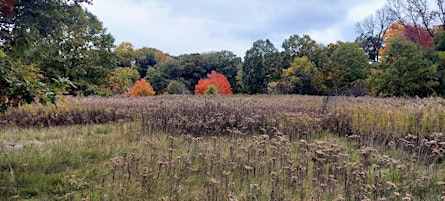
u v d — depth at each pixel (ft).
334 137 20.16
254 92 125.70
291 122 21.43
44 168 12.90
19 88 9.91
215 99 37.27
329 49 109.91
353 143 18.16
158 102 34.76
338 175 12.00
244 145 16.80
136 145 16.81
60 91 11.34
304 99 44.06
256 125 21.95
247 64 129.29
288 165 12.59
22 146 16.76
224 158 13.69
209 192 10.15
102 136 20.35
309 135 19.76
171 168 12.50
